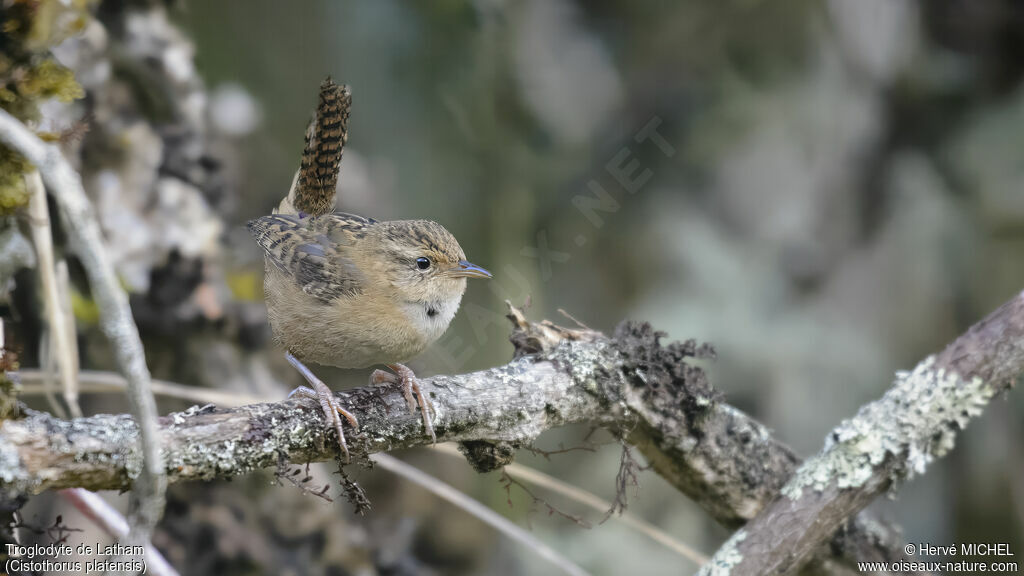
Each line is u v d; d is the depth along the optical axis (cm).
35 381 662
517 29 1327
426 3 1191
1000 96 1434
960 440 1382
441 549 1048
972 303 1378
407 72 1184
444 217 1192
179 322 856
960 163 1407
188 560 859
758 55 1419
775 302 1377
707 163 1420
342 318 689
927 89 1422
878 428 636
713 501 695
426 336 729
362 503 556
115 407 859
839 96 1408
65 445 450
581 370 618
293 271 692
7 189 511
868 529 707
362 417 554
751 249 1404
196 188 888
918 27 1429
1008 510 1341
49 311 607
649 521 1340
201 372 873
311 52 1141
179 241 853
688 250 1395
